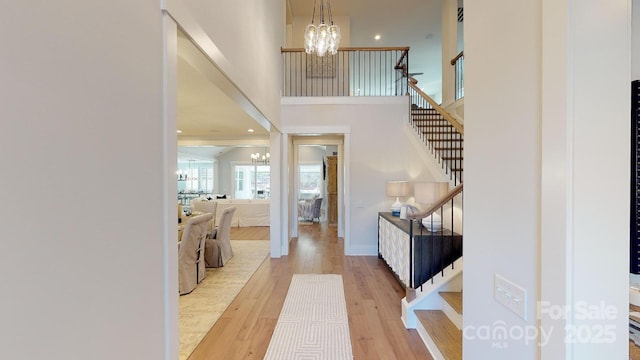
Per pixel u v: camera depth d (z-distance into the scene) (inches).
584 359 30.3
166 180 52.3
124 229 42.3
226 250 190.7
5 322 27.7
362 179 209.2
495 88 45.1
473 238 52.3
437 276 114.8
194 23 65.9
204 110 174.9
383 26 298.7
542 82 33.5
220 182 540.1
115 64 40.9
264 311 120.2
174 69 55.6
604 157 30.0
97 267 37.5
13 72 28.3
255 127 236.5
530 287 37.1
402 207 167.3
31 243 29.9
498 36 44.2
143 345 45.9
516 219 40.0
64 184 33.3
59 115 32.8
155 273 49.3
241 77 105.7
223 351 92.5
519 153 39.3
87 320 36.0
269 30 161.6
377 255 207.6
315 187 495.8
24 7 29.3
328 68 276.2
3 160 27.5
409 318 105.8
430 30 306.7
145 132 47.3
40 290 30.7
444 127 195.9
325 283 152.3
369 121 208.7
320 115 208.7
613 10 30.1
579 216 30.0
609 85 30.0
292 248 230.5
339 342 97.3
